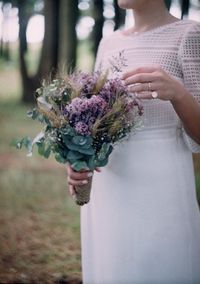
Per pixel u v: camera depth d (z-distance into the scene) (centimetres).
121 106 194
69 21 1747
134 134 205
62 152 202
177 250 210
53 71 263
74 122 194
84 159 198
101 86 197
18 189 709
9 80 1889
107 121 195
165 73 192
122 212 214
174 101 193
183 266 212
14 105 1688
